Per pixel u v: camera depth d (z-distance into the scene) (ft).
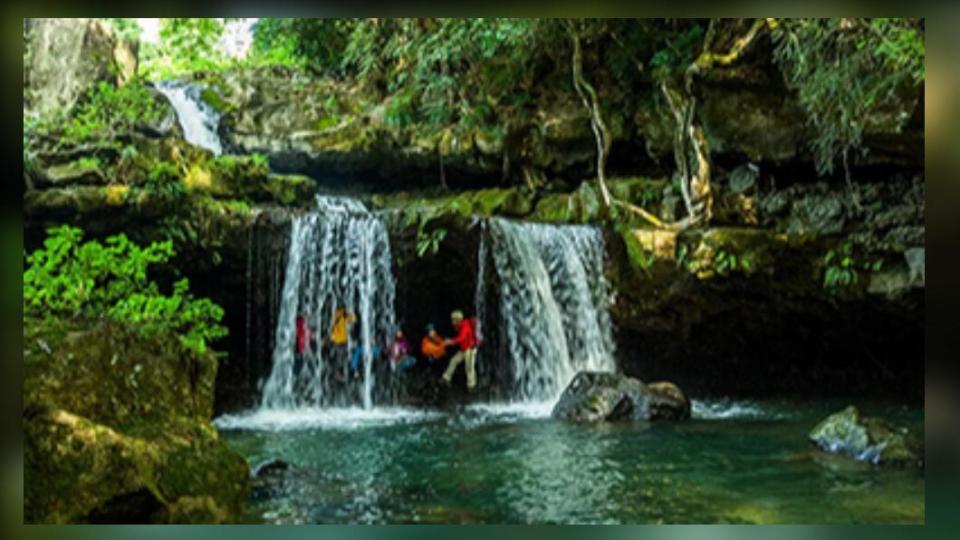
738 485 20.90
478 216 36.99
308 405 35.99
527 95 44.83
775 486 20.71
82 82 38.75
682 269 36.52
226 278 34.94
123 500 13.84
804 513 18.08
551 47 43.04
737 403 37.52
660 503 19.13
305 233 35.50
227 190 36.63
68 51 39.40
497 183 46.29
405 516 17.63
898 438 24.08
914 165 36.52
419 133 45.34
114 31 41.57
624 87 43.70
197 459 16.79
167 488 14.99
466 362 38.06
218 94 46.57
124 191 31.63
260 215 34.65
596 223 40.34
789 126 38.45
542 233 38.60
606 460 24.09
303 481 20.48
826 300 37.63
